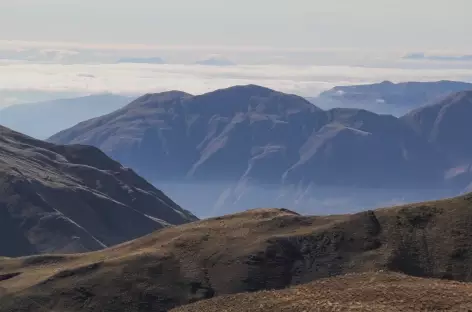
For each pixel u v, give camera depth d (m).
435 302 68.38
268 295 78.81
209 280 112.19
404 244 110.44
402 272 104.56
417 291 72.44
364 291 74.25
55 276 116.50
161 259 117.06
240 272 111.75
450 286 75.12
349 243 113.25
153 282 112.56
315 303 70.56
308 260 112.56
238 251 115.75
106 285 112.56
